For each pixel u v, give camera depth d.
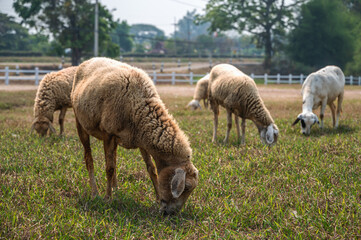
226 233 3.99
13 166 6.03
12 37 71.44
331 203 4.56
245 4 49.84
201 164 6.28
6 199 4.63
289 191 5.09
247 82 8.12
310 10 45.25
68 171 5.82
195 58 65.81
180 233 3.98
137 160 6.59
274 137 7.78
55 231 3.91
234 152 7.10
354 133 8.77
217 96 8.65
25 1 42.16
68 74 9.50
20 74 38.53
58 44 44.81
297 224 4.12
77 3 42.25
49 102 9.09
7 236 3.82
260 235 3.93
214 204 4.72
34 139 8.31
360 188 5.01
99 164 6.30
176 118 12.12
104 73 4.86
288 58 49.12
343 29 44.56
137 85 4.59
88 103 4.81
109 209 4.50
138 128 4.46
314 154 6.78
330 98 10.46
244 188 5.20
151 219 4.38
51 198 4.85
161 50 97.81
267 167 6.15
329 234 3.90
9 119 11.95
